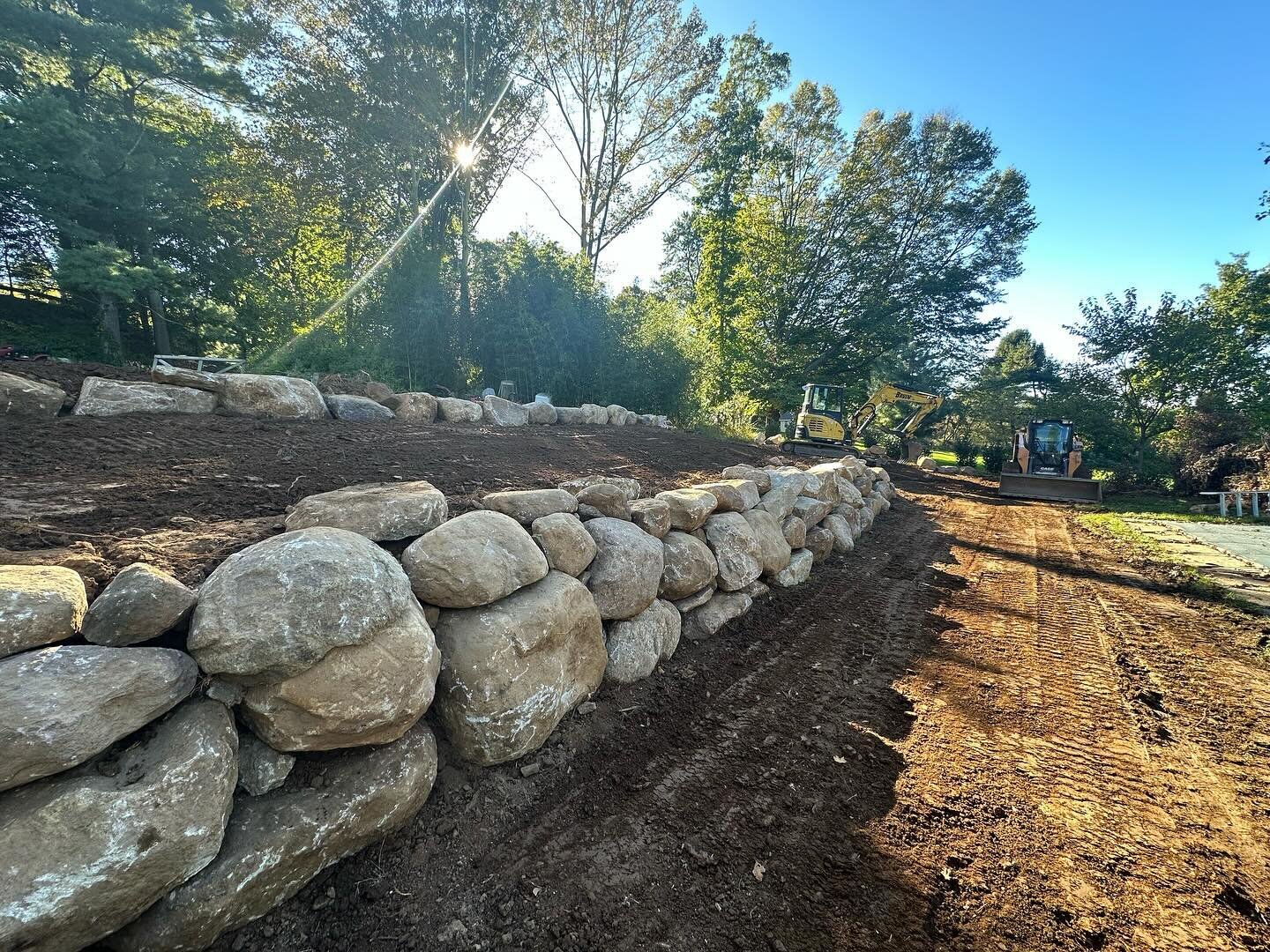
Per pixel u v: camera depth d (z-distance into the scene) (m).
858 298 22.89
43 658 1.16
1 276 11.80
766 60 18.11
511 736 2.00
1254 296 15.35
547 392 11.98
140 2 10.64
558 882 1.69
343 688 1.49
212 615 1.40
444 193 15.13
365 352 10.43
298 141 14.02
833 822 2.01
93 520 2.06
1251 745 2.58
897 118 21.34
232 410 4.30
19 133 8.85
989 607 4.46
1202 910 1.69
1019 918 1.65
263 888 1.38
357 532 1.97
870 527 7.37
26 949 1.03
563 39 16.45
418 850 1.71
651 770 2.23
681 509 3.44
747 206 21.30
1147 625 4.11
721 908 1.65
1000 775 2.32
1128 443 17.80
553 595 2.31
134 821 1.16
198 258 12.66
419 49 13.27
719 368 17.72
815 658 3.36
